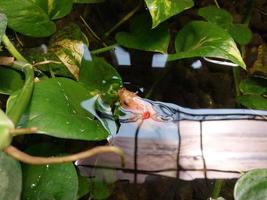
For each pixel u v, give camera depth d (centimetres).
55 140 75
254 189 72
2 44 79
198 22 85
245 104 86
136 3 92
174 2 78
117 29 91
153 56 90
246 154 81
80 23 90
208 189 80
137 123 82
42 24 80
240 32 90
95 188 77
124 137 80
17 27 78
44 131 65
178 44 87
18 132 58
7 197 61
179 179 80
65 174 68
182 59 91
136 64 90
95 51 89
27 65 74
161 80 89
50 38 84
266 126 84
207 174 80
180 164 80
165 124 83
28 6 78
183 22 93
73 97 72
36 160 58
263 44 94
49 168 69
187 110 86
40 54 82
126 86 88
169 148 81
